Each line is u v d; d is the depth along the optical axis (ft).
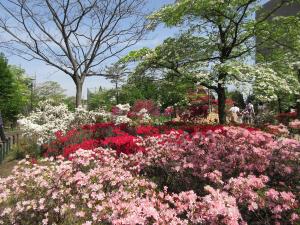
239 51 45.96
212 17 42.50
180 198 14.40
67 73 54.54
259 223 15.14
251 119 65.31
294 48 42.45
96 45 53.47
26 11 50.57
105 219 13.61
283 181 19.02
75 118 47.32
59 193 14.71
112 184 16.93
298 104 59.52
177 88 46.55
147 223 12.52
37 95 201.57
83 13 51.80
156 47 42.16
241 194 14.65
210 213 12.42
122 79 53.52
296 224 14.53
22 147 39.88
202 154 20.58
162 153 21.91
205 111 55.06
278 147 19.43
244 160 19.35
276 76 38.37
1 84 119.96
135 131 38.83
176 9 39.06
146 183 17.34
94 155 22.85
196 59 43.27
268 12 44.68
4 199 14.60
